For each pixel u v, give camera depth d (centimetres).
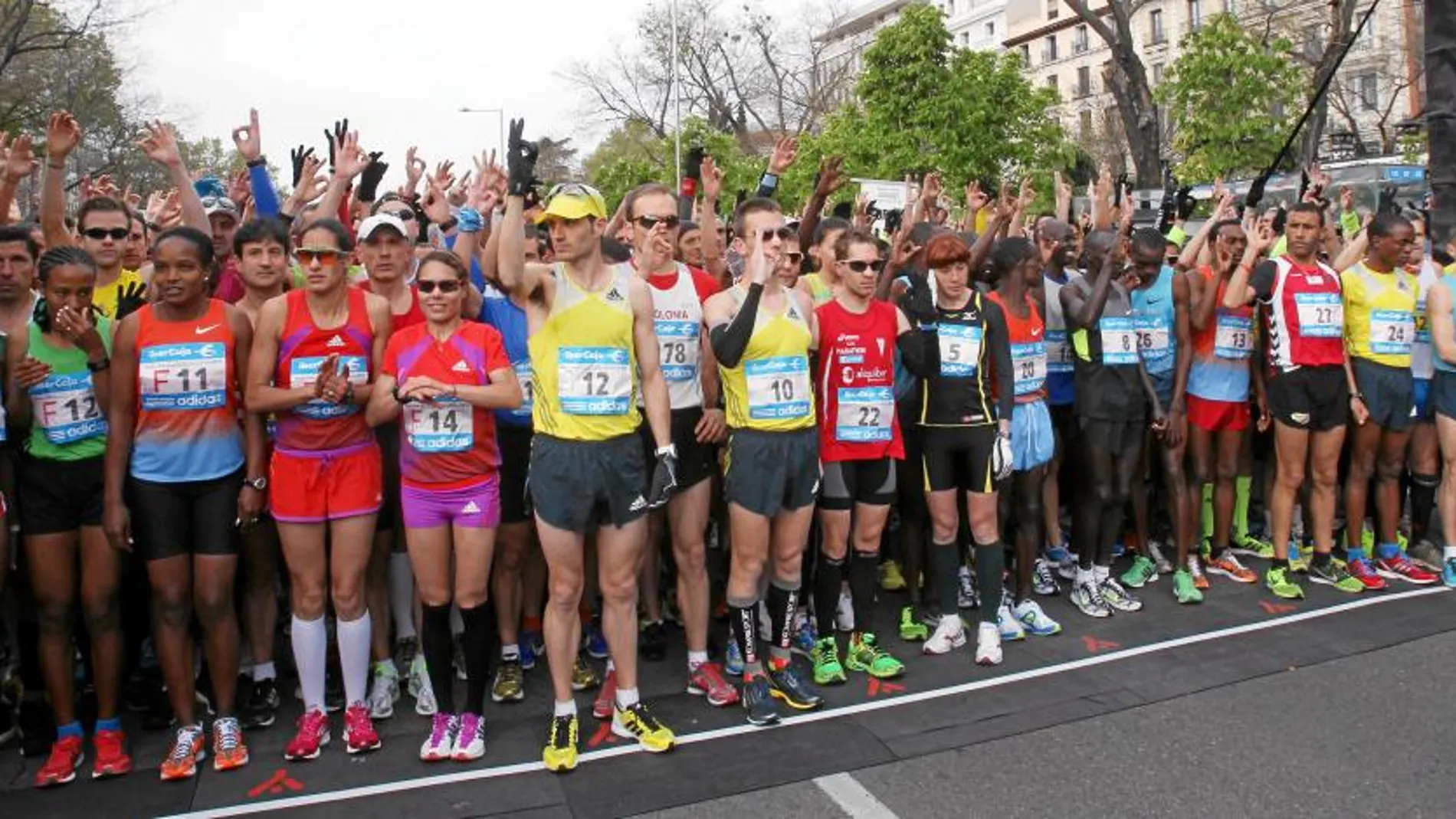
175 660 398
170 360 393
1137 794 363
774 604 454
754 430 432
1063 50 5350
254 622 438
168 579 395
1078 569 569
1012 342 533
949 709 440
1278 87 1592
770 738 416
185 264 393
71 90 2612
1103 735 411
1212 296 575
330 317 409
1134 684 461
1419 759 384
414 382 385
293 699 466
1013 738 410
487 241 491
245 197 690
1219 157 1585
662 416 409
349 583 412
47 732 412
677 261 509
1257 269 593
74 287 389
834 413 466
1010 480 539
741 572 438
